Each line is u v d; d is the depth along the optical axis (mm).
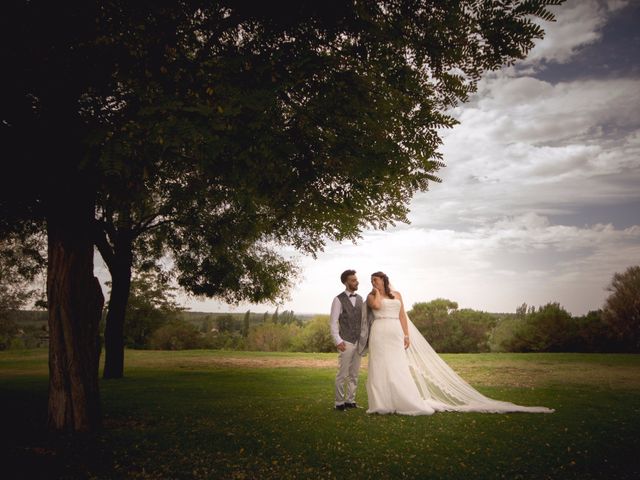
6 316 23938
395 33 5480
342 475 4527
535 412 7410
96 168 5695
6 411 7871
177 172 7344
